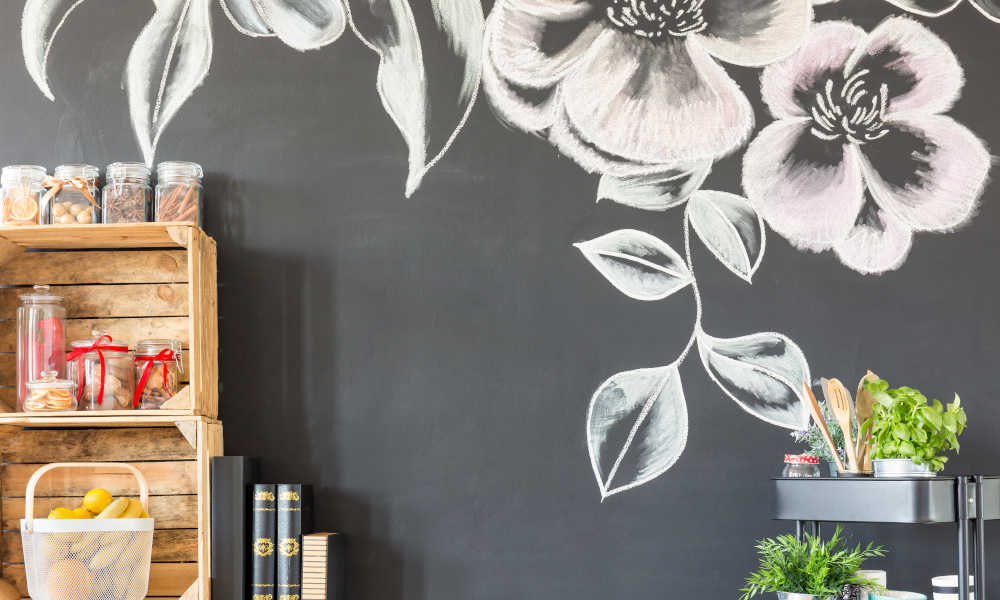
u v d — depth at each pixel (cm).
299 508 161
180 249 178
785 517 153
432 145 186
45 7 186
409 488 178
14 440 172
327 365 181
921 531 177
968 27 188
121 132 184
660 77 188
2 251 170
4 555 169
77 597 147
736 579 176
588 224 185
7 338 175
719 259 184
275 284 182
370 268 183
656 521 178
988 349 183
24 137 183
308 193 184
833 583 148
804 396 181
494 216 185
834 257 185
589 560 176
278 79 187
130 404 163
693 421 180
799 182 186
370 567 176
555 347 182
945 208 186
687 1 188
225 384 179
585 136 187
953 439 151
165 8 187
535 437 179
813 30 188
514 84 187
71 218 169
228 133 185
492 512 177
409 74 187
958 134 188
